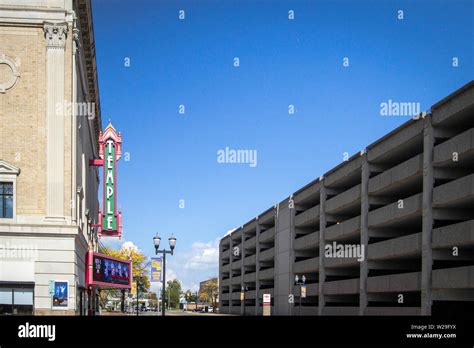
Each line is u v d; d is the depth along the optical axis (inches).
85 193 1557.6
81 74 1424.7
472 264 1498.5
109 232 1985.7
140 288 4089.6
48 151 1174.3
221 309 4254.4
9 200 1159.0
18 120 1178.6
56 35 1197.1
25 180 1166.3
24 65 1189.7
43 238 1142.3
